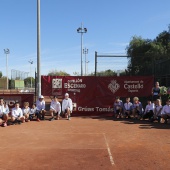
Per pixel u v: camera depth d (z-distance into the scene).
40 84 17.05
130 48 38.28
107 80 17.48
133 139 10.68
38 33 17.08
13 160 8.05
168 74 18.73
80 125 13.93
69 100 16.36
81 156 8.43
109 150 9.09
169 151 8.97
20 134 11.67
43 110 15.76
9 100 16.72
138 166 7.51
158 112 14.66
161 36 37.44
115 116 16.75
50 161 7.96
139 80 17.45
